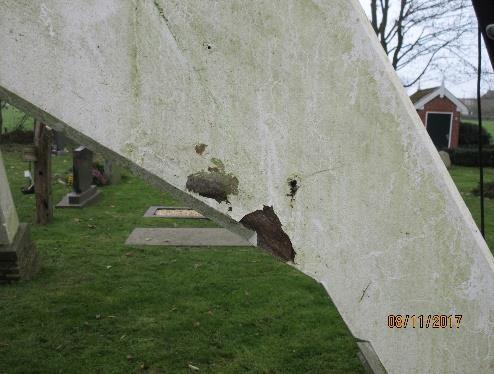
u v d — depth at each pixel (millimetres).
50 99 1419
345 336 3818
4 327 3762
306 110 1559
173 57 1457
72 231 6875
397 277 1717
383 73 1572
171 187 1549
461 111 23828
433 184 1671
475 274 1755
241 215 1585
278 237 1627
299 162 1586
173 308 4242
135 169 1550
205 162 1532
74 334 3703
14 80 1398
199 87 1486
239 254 5980
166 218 8047
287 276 5180
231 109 1516
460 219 1711
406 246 1699
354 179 1627
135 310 4184
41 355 3367
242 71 1500
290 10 1491
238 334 3795
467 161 19422
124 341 3617
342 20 1524
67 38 1399
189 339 3682
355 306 1716
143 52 1438
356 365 3381
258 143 1550
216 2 1451
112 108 1453
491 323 1792
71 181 10859
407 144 1633
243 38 1484
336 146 1598
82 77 1423
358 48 1547
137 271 5211
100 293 4539
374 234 1676
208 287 4789
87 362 3299
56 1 1379
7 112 24516
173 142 1502
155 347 3541
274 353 3520
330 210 1635
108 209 8672
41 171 7090
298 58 1523
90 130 1451
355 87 1569
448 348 1792
